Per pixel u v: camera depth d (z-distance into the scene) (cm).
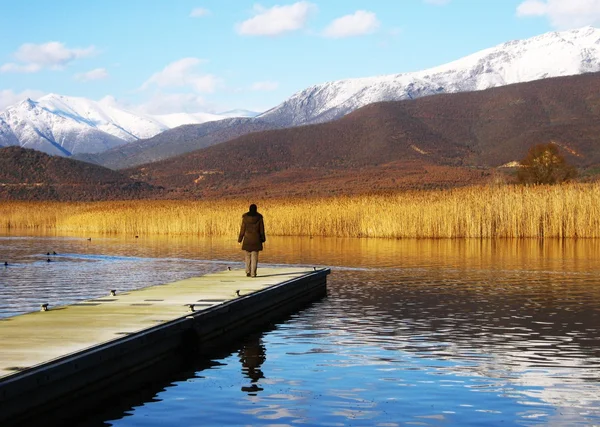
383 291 2620
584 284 2788
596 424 1109
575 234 5397
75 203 10106
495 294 2512
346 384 1333
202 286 2297
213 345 1711
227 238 6106
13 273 3294
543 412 1165
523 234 5438
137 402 1239
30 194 15238
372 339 1742
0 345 1346
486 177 15250
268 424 1117
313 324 1969
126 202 9712
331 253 4272
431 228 5606
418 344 1673
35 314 1730
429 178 15450
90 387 1287
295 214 6206
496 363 1480
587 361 1495
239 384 1349
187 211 6969
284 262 3738
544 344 1664
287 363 1504
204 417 1155
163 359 1548
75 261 3934
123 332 1475
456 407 1191
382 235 5744
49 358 1234
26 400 1131
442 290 2631
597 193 5375
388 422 1120
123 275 3209
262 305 2153
